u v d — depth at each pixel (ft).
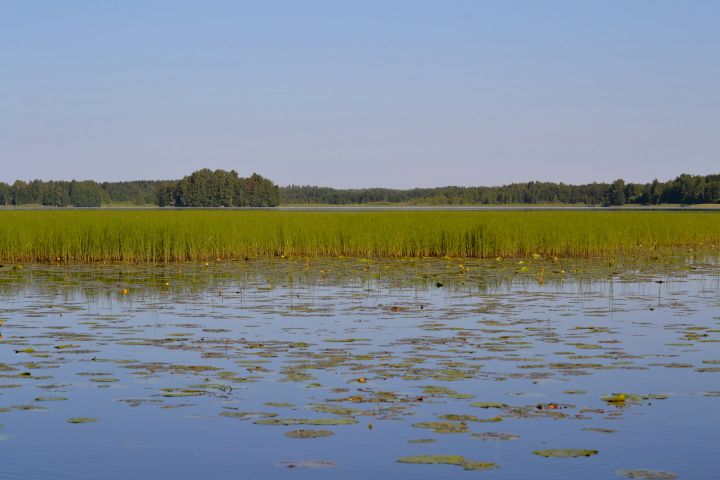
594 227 124.06
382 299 61.87
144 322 49.85
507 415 29.09
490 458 24.85
